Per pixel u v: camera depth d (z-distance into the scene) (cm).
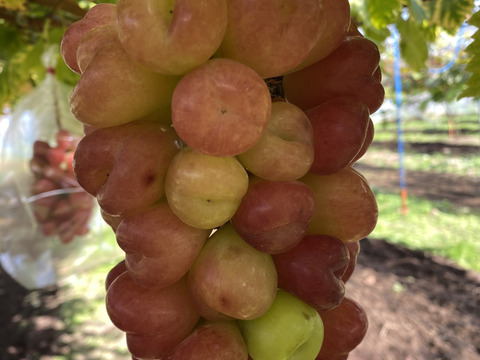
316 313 12
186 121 9
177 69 10
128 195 10
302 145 11
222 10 9
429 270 83
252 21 10
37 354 63
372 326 68
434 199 128
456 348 62
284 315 11
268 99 10
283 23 10
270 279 11
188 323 12
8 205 30
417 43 34
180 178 10
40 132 29
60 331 68
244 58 10
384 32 34
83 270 32
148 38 9
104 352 63
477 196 129
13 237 30
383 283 80
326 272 11
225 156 10
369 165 184
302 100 12
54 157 29
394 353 62
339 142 11
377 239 98
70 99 10
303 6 10
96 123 11
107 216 13
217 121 9
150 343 12
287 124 11
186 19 9
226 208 10
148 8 9
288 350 11
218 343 11
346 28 11
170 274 11
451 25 28
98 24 12
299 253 11
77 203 30
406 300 74
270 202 10
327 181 12
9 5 27
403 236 99
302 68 12
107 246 33
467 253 87
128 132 11
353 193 12
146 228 11
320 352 13
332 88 12
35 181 29
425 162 179
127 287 12
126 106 10
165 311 12
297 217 10
